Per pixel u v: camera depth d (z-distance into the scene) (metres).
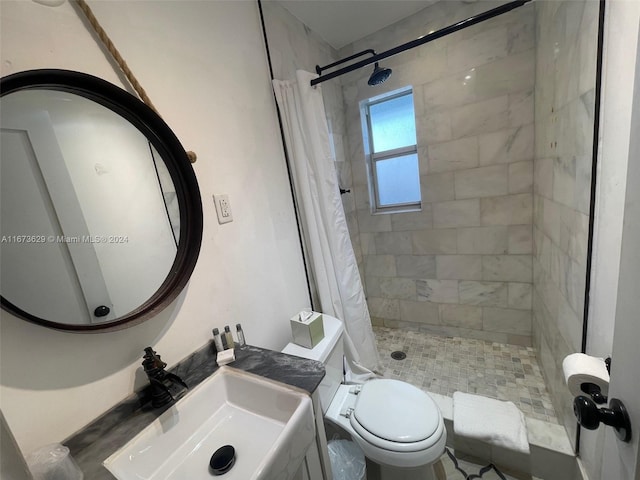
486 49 1.70
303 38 1.74
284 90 1.42
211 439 0.81
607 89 0.79
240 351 1.00
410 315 2.41
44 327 0.62
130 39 0.82
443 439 1.06
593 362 0.81
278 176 1.44
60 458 0.58
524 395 1.58
